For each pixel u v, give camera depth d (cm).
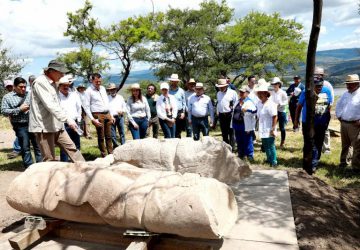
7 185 668
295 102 1230
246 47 2209
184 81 2442
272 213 427
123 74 2003
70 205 366
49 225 396
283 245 354
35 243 392
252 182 548
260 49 2330
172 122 851
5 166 825
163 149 508
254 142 1081
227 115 872
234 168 515
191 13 2428
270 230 385
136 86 846
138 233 336
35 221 389
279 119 963
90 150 980
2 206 547
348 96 709
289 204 454
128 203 335
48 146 557
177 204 317
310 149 640
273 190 507
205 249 336
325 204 470
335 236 384
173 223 316
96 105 807
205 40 2348
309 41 590
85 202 357
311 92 611
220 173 498
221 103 874
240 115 793
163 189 334
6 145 1173
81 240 391
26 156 743
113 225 351
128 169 365
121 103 899
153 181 345
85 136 1266
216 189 344
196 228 309
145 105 867
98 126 809
